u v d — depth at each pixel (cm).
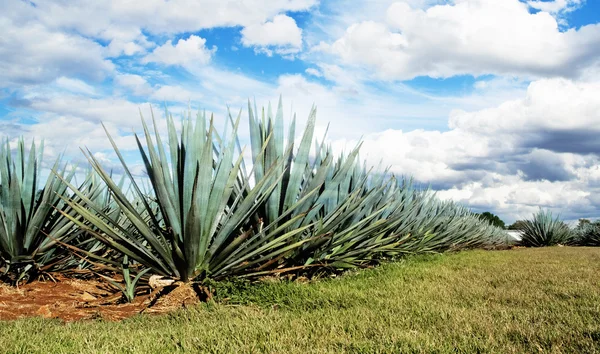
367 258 802
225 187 529
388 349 310
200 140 538
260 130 654
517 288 581
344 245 713
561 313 421
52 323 405
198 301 503
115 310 484
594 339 338
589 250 1512
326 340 334
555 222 2273
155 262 543
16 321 405
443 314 409
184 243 505
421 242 1127
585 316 409
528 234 2319
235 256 552
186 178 518
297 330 356
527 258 1097
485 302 479
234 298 490
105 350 312
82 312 475
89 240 664
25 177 634
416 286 584
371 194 745
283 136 642
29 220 630
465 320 388
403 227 983
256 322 384
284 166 639
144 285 580
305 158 636
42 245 648
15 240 611
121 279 668
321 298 484
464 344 321
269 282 560
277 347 318
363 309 437
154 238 510
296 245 561
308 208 643
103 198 809
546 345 325
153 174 507
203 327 373
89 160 505
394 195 1033
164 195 512
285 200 634
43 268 649
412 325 382
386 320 399
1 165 616
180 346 330
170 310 477
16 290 580
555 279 662
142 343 330
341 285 596
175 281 530
